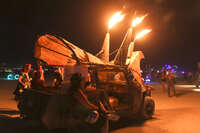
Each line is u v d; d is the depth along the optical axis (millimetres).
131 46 7832
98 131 4812
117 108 5961
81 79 4516
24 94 5496
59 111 4406
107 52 7875
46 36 5711
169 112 8281
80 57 5855
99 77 7117
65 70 4980
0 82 21297
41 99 4820
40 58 5605
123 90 6461
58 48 5852
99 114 4852
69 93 4395
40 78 5805
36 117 4938
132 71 7012
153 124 6543
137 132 5699
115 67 6352
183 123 6660
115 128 6074
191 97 12570
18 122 6375
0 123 6203
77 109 4340
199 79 19344
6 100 10062
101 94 5145
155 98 12109
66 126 4441
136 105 6582
